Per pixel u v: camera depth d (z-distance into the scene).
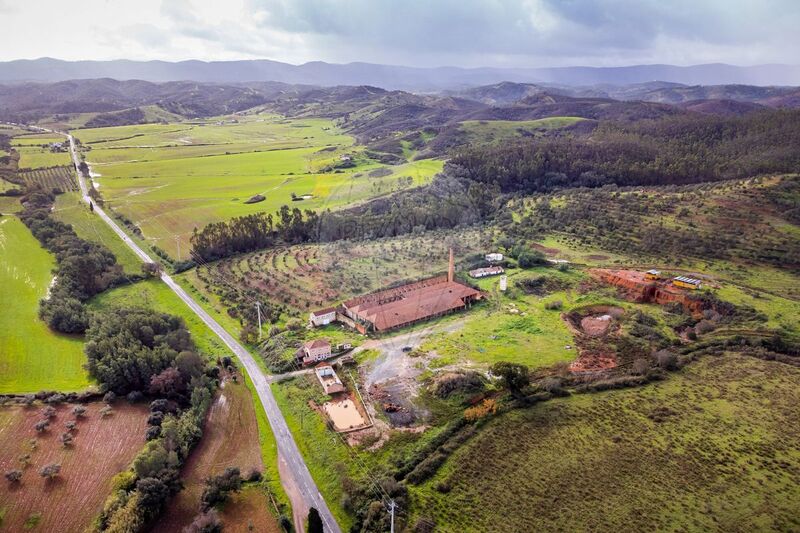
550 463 81.94
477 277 148.38
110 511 72.44
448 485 78.38
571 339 121.69
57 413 94.88
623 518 71.00
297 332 126.81
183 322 130.88
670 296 139.38
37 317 128.00
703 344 117.00
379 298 124.69
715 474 78.75
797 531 67.69
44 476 79.44
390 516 72.19
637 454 83.38
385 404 97.81
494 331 124.12
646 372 106.62
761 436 87.12
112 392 100.44
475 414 92.62
